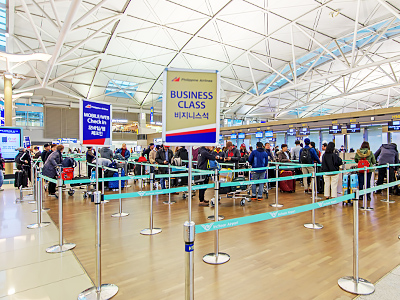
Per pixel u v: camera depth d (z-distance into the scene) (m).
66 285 2.55
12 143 9.70
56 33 15.50
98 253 2.41
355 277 2.53
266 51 20.81
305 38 19.00
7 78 14.25
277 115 39.56
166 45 18.45
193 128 2.75
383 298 2.29
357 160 6.90
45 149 8.70
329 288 2.47
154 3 13.23
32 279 2.67
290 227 4.46
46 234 4.12
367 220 4.88
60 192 3.55
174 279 2.67
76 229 4.36
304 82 18.33
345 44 20.91
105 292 2.38
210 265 2.99
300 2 13.78
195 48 19.16
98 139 4.47
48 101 25.80
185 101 2.74
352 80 29.02
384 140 12.29
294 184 8.15
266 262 3.06
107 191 8.00
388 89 32.06
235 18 15.12
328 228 4.39
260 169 6.24
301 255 3.26
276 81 28.66
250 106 34.81
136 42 17.66
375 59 23.81
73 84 24.08
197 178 8.05
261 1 13.41
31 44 16.62
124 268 2.92
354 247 2.56
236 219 2.32
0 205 6.31
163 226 4.54
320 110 39.66
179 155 8.38
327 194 6.61
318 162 7.83
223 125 34.69
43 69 20.11
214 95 2.78
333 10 14.95
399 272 2.78
